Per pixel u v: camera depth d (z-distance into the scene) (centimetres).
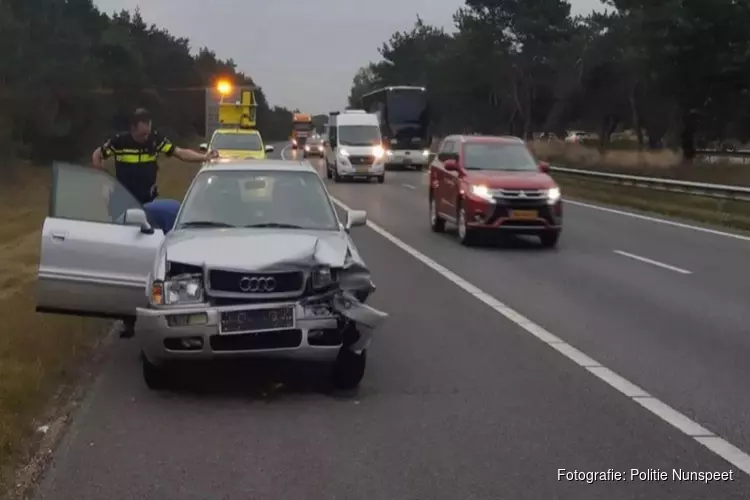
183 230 843
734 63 4350
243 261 734
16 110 4091
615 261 1623
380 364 876
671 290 1312
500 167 1920
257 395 768
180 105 8525
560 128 7856
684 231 2130
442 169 2044
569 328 1045
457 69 7756
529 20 7212
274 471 588
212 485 564
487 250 1777
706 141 5328
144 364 766
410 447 636
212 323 715
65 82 4662
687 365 873
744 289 1321
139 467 595
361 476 580
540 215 1795
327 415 711
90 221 845
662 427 682
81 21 5959
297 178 923
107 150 1084
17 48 4106
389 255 1691
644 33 4562
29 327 962
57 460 608
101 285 829
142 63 6556
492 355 913
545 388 790
